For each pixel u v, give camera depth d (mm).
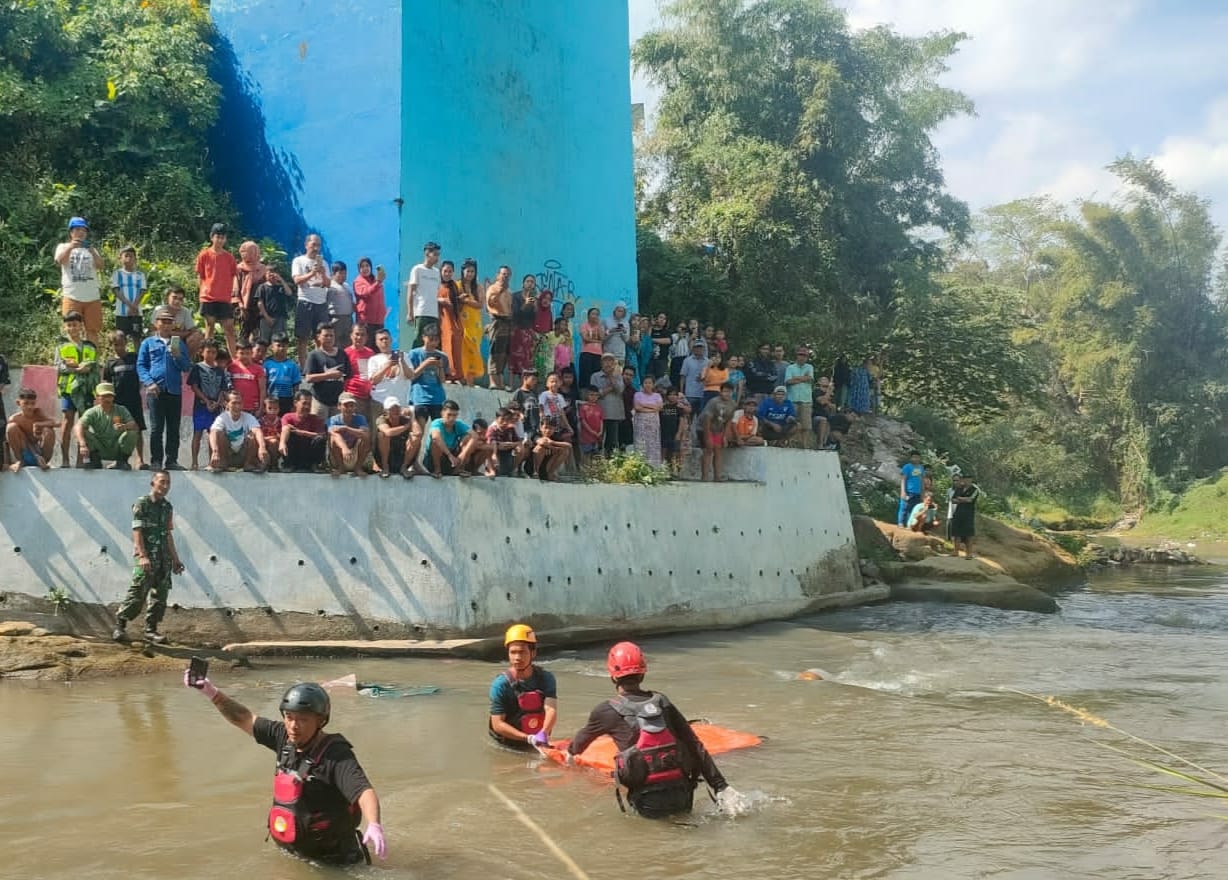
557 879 5430
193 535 12461
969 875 5609
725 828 6297
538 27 20156
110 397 12516
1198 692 10930
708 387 17828
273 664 11594
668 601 15375
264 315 14766
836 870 5641
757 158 28844
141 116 18891
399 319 17125
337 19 18078
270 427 13078
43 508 12570
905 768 7699
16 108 18141
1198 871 5699
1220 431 51375
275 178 18656
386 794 6809
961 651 13727
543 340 17578
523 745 7980
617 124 22016
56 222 17875
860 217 30875
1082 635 15406
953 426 33625
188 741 8023
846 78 31016
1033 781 7398
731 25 30359
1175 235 52812
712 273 27328
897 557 21078
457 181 18297
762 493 17688
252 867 5492
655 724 6582
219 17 19594
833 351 30688
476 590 12523
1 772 7180
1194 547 40719
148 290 16812
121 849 5746
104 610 12289
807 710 9758
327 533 12516
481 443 12961
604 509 14680
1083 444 51250
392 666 11516
